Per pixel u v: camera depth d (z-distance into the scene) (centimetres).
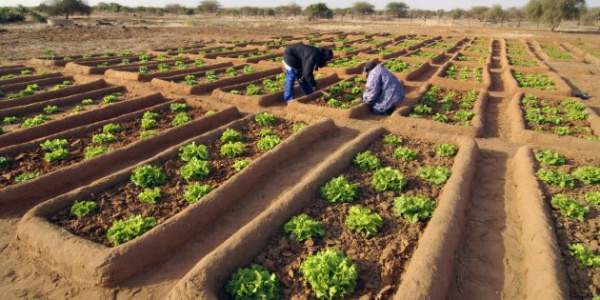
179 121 1039
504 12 7781
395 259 514
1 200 633
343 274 460
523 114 1151
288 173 779
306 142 897
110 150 846
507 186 726
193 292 427
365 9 9038
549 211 616
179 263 526
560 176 702
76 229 571
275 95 1298
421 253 486
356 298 455
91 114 1080
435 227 536
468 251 543
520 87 1469
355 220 578
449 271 486
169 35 3759
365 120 1106
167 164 776
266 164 762
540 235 530
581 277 477
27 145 851
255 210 653
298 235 548
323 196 661
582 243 540
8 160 796
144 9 9131
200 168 741
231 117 1115
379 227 581
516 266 513
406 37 3547
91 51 2627
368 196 672
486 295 467
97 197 655
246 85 1495
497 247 551
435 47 2783
